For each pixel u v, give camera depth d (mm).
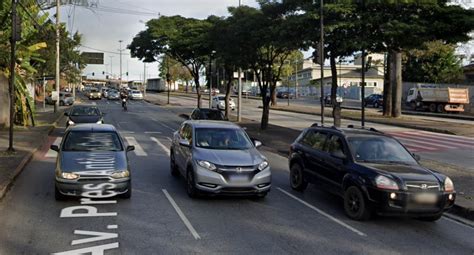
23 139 20281
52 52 46594
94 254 6879
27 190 11047
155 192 11094
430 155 20219
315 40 19188
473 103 52875
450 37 18297
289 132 26469
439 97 51844
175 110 49531
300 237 8016
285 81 91375
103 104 60062
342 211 9906
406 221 9336
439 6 18406
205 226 8469
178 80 135250
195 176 10188
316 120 39062
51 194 10672
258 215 9375
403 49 19828
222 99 51188
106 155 10383
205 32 34031
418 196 8641
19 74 26297
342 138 10391
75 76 75312
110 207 9609
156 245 7344
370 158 9828
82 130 11242
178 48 37219
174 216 9062
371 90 82500
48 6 34938
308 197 11172
